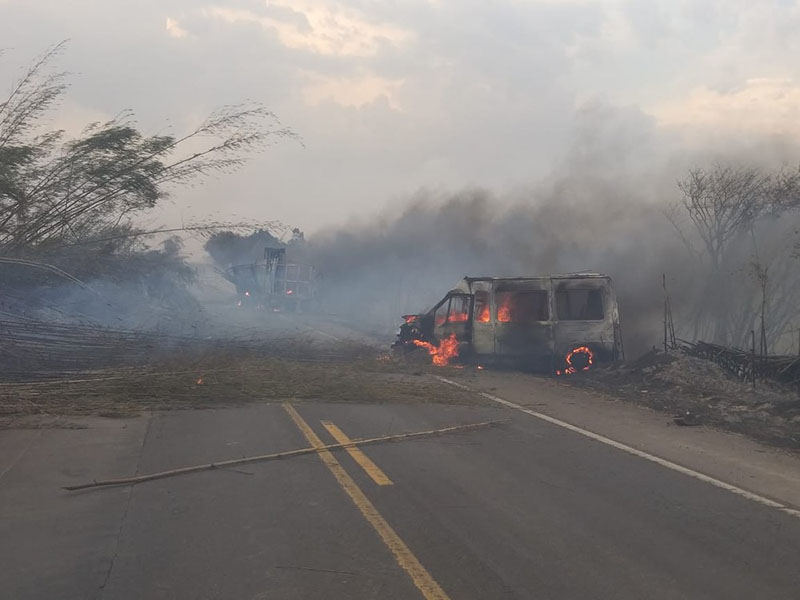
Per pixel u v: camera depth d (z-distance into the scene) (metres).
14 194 14.27
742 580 4.92
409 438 9.38
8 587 4.61
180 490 6.84
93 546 5.36
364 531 5.76
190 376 12.56
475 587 4.71
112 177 15.44
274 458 8.10
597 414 12.05
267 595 4.54
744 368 16.00
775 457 8.98
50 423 9.58
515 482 7.35
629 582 4.85
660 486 7.35
